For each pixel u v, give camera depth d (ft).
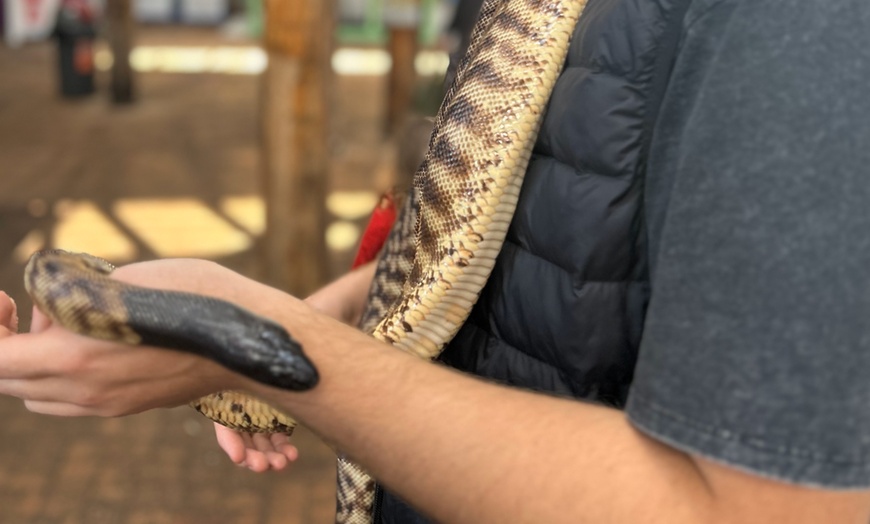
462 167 2.81
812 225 1.66
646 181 2.15
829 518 1.68
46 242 13.73
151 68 29.43
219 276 2.21
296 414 2.08
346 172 18.40
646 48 2.18
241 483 8.40
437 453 1.96
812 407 1.63
